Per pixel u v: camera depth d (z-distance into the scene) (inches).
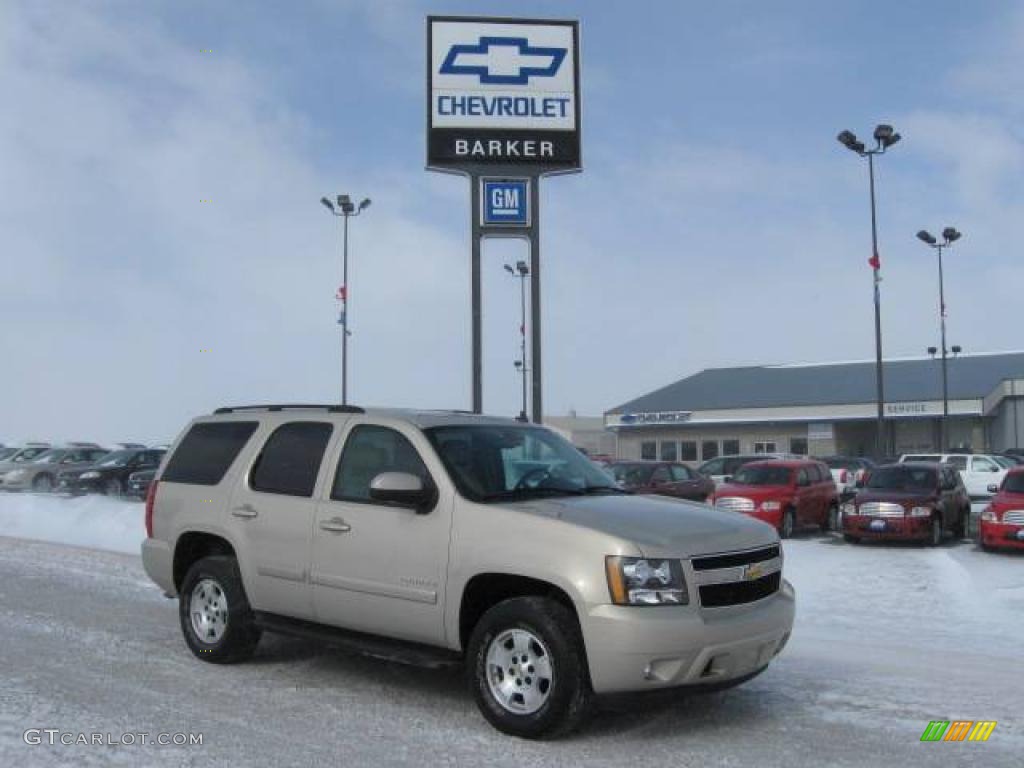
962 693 275.1
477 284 714.8
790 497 808.3
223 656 295.7
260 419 304.5
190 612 306.3
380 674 289.6
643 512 238.2
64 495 1174.3
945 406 1876.2
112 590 441.1
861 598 467.2
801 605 450.0
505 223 720.3
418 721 242.1
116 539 701.9
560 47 733.3
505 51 729.6
